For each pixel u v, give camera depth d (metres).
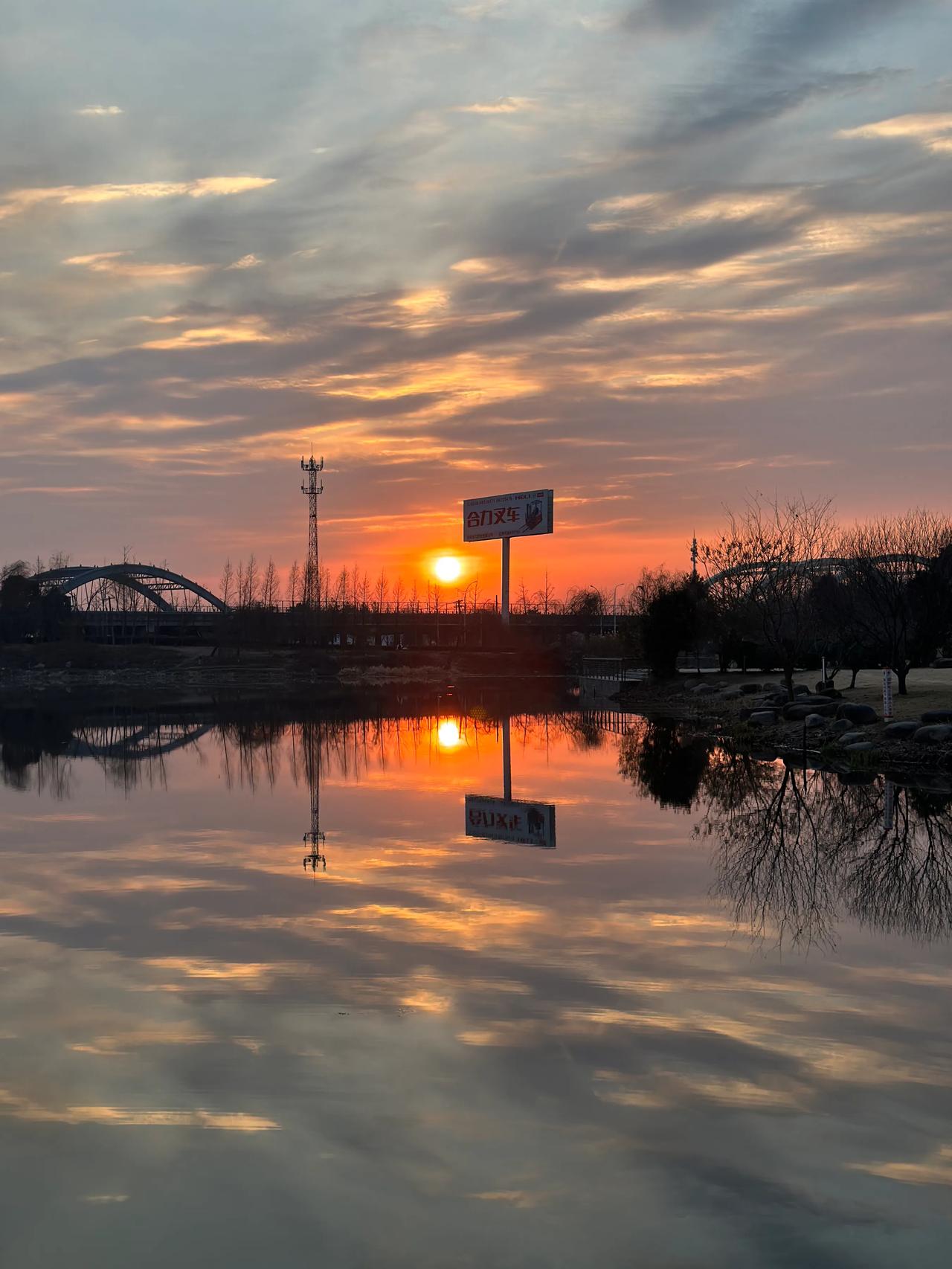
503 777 28.92
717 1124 7.62
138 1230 6.41
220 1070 8.65
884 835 18.98
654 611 63.91
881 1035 9.29
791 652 42.00
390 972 11.18
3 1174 7.08
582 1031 9.41
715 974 11.04
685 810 22.31
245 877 16.12
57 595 151.00
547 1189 6.80
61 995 10.56
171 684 102.81
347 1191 6.82
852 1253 6.09
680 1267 6.00
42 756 36.47
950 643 51.56
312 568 140.12
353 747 38.88
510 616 134.50
